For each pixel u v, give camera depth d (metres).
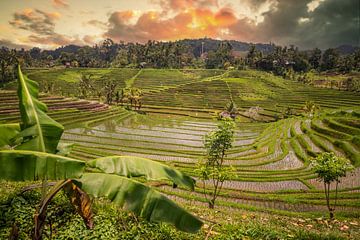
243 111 92.56
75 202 5.21
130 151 38.41
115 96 105.56
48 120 5.48
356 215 18.05
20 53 172.25
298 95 106.81
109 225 7.73
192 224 4.77
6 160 4.36
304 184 27.17
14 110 57.31
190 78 144.00
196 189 23.73
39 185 8.42
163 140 50.00
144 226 7.86
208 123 73.19
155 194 4.94
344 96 100.12
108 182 5.00
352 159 36.22
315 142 45.47
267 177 28.53
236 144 48.19
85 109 76.44
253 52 169.12
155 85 130.75
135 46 194.88
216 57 183.50
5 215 7.70
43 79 132.50
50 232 6.95
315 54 178.50
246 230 8.22
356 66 159.25
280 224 10.59
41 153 4.50
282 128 61.06
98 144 42.03
